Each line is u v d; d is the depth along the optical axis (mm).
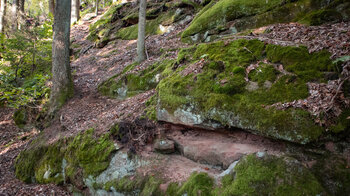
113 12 17438
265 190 2998
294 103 3654
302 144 3377
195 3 12305
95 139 5613
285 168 3098
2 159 7605
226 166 3951
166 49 9391
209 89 4613
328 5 6223
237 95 4277
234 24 8070
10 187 6066
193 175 3828
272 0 7684
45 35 10664
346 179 2945
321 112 3344
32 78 10109
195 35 9062
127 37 14180
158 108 5152
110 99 8195
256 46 5145
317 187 2840
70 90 8766
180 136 4938
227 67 4879
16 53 10250
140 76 7836
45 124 8094
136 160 4742
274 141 3754
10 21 14016
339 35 4504
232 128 4172
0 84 9508
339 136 3209
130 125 5277
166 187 3910
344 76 3615
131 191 4277
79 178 5211
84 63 12906
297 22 6371
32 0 32312
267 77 4320
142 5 9125
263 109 3822
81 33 19031
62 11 8562
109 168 4887
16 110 10094
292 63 4352
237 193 3078
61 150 6184
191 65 5688
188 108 4676
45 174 6117
